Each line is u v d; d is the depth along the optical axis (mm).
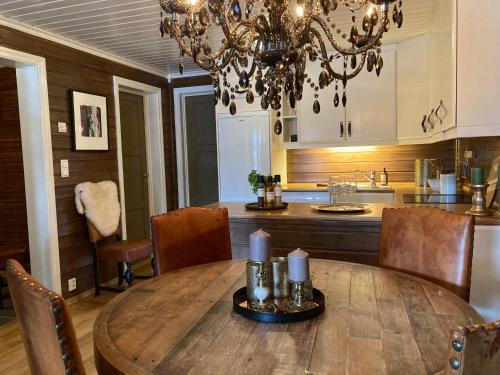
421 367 922
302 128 4535
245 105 4418
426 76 3922
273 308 1269
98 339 1127
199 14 1797
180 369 943
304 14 1914
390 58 4152
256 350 1027
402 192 3791
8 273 1042
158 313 1309
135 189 4828
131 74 4410
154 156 5000
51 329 837
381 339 1071
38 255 3379
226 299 1432
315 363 951
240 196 4496
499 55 2125
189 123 5262
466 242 1612
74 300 3588
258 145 4395
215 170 5207
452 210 2457
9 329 3072
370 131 4289
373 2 1743
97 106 3871
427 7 3078
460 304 1323
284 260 1359
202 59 2002
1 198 3729
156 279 1692
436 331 1114
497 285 2111
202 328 1177
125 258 3551
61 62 3471
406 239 1832
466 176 3680
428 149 4465
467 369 628
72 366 844
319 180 4859
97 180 3902
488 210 2250
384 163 4629
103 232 3707
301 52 2027
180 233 2057
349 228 2539
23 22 3070
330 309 1300
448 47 2482
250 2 1901
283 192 4324
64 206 3492
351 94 4320
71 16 2979
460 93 2199
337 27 3400
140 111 4910
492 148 2914
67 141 3531
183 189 5262
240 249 2785
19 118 3471
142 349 1053
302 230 2641
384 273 1703
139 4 2783
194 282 1644
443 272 1667
